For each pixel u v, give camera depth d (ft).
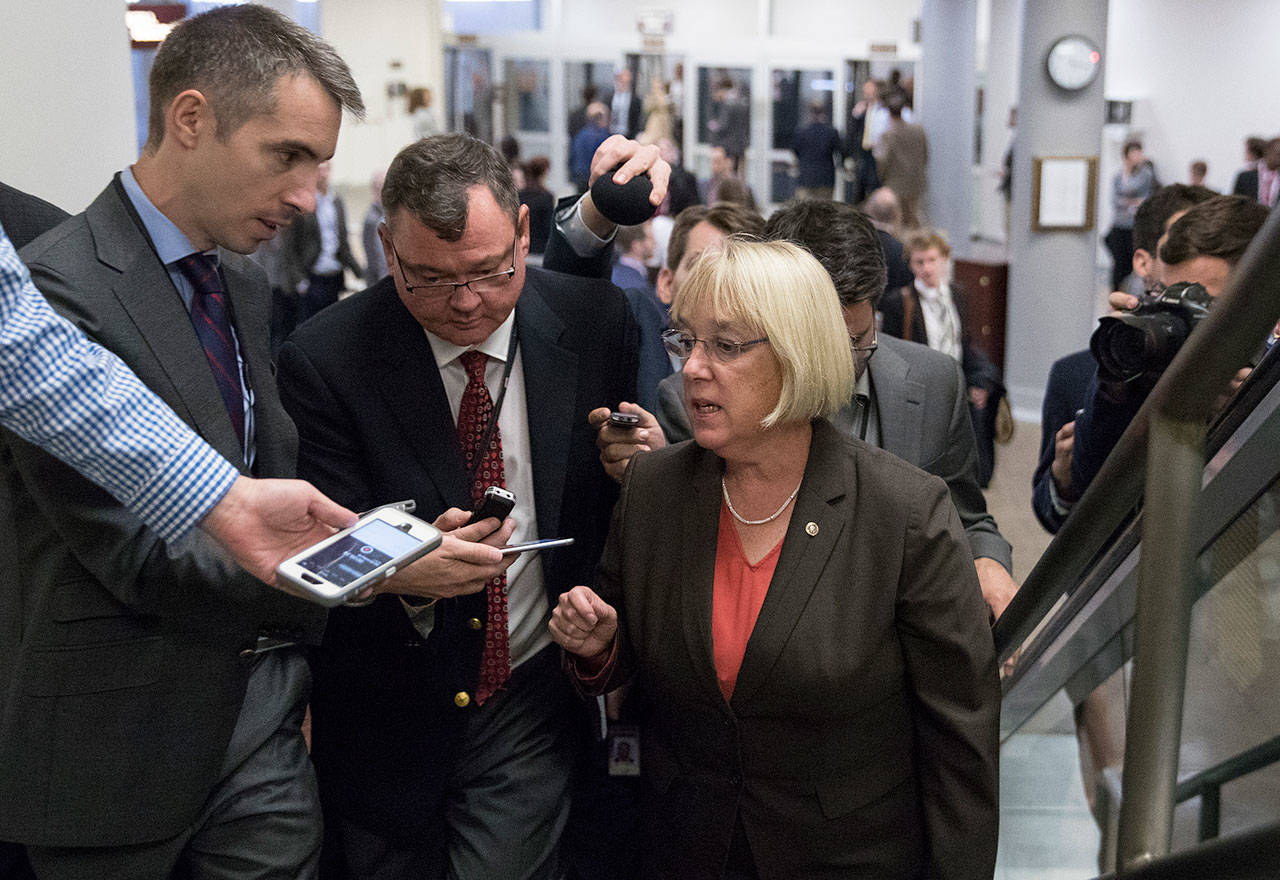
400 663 7.30
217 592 5.80
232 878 6.63
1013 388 31.24
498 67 49.60
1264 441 4.85
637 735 8.05
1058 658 7.04
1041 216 29.99
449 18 52.03
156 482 5.01
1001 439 17.42
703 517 6.33
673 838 6.50
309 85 5.77
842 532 6.08
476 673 7.31
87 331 5.69
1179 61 54.29
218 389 6.12
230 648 6.15
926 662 6.08
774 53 50.88
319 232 31.07
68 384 4.83
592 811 8.22
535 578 7.53
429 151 6.52
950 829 6.07
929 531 6.01
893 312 16.37
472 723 7.59
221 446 6.01
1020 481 25.48
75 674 5.84
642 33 50.01
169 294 5.96
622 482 6.92
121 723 5.92
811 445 6.23
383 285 7.42
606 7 58.85
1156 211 9.61
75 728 5.88
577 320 7.61
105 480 5.00
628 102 50.16
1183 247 7.91
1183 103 54.39
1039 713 7.83
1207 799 5.50
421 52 47.62
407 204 6.44
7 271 4.71
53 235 5.89
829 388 5.97
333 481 7.16
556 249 8.31
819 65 51.16
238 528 5.11
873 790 6.20
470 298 6.61
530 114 50.16
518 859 7.59
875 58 51.34
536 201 38.55
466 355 7.24
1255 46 51.44
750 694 6.07
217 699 6.15
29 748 5.89
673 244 10.68
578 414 7.49
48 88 9.46
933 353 8.29
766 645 5.99
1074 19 29.22
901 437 7.97
